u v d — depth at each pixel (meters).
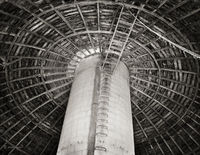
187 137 23.64
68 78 21.95
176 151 24.52
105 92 16.09
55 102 23.75
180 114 22.92
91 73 18.09
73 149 13.57
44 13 16.81
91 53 20.55
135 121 25.17
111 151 13.30
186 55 19.20
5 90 21.05
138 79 21.94
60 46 20.09
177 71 20.52
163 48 19.38
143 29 18.50
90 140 13.36
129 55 20.58
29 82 21.91
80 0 16.20
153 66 21.22
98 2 16.23
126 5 16.28
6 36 17.66
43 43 19.61
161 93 22.88
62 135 15.21
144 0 15.91
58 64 21.38
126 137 14.59
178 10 16.30
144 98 23.78
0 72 19.73
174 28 17.23
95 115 14.52
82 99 16.31
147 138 25.28
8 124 22.91
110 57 19.56
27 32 18.06
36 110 23.56
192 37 17.72
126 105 16.64
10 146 23.56
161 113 24.09
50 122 24.59
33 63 20.77
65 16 17.69
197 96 21.02
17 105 22.16
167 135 24.42
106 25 18.55
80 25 18.73
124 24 18.28
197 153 23.41
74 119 15.23
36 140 24.83
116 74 18.16
